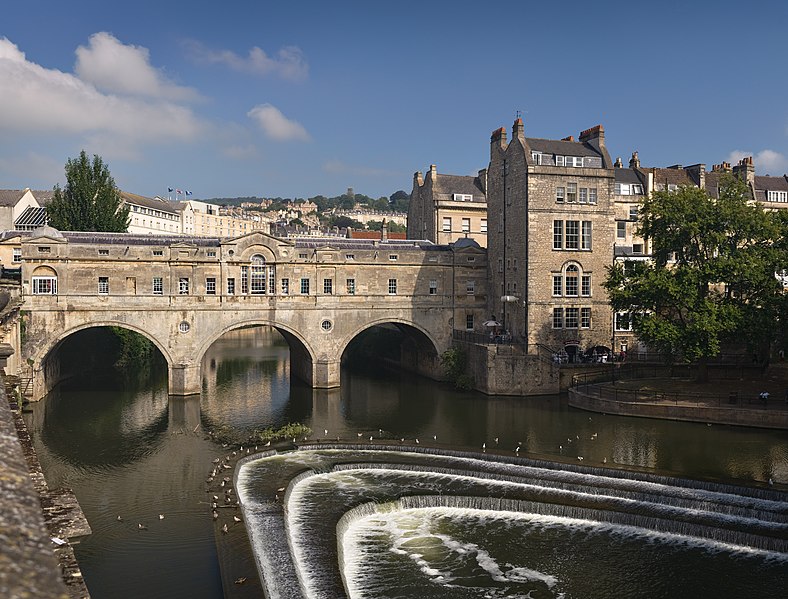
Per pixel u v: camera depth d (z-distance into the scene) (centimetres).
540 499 3300
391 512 3241
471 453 4016
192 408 5569
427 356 7212
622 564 2722
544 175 6272
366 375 7500
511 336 6506
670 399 5034
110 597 2364
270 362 8619
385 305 6638
